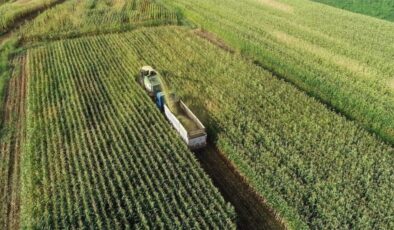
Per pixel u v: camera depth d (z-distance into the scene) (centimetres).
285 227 1738
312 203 1741
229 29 3841
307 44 3500
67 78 3023
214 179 2014
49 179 1977
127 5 4866
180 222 1689
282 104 2525
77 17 4506
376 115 2423
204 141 2202
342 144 2134
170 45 3616
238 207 1841
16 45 3803
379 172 1923
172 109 2411
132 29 4222
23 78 3134
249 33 3741
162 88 2577
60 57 3453
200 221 1700
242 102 2552
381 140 2228
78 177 1933
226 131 2266
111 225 1681
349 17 4388
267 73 2967
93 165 2050
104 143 2184
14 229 1750
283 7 4800
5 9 4734
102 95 2766
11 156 2228
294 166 1981
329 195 1794
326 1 5303
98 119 2461
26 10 4675
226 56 3272
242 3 4941
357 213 1689
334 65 3070
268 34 3772
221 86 2780
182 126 2175
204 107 2527
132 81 2942
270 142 2139
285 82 2838
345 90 2634
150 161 2070
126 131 2341
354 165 1934
